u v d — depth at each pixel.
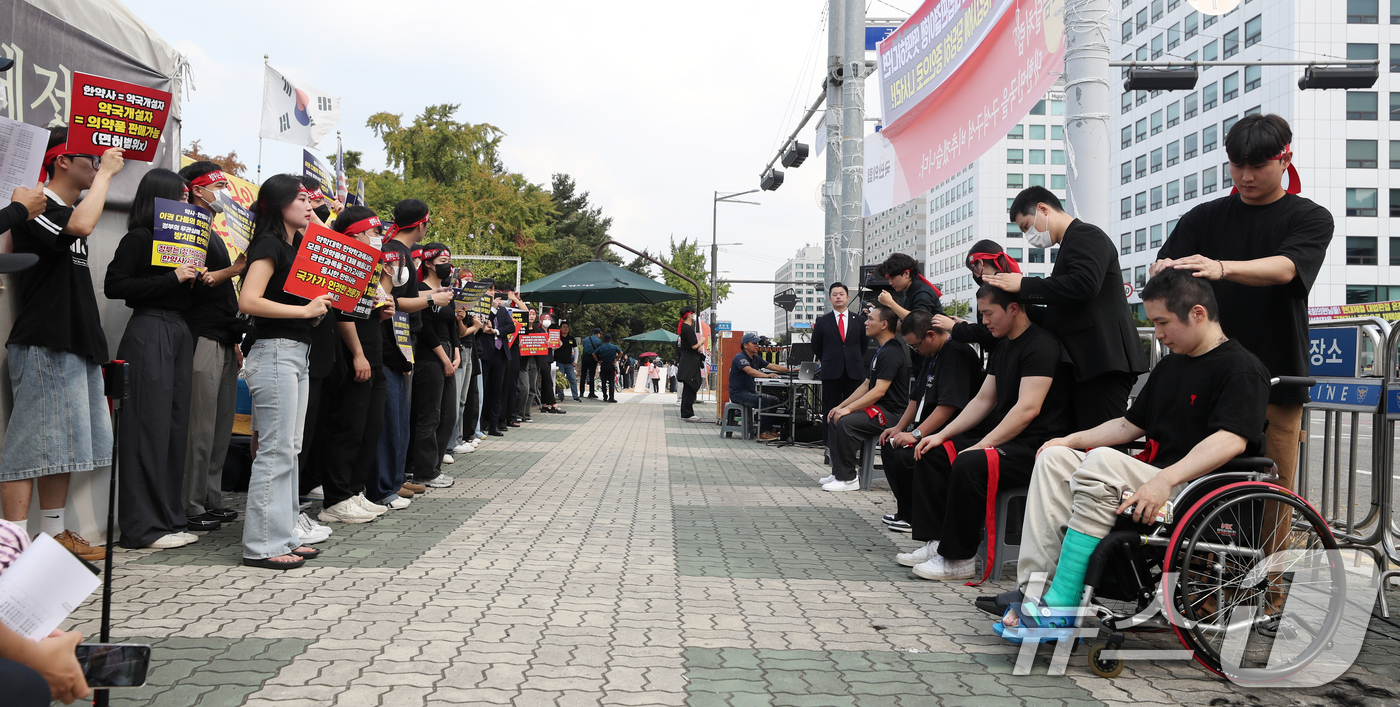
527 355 15.49
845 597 4.20
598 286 16.36
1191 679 3.13
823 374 9.59
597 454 10.70
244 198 7.18
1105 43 5.77
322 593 3.96
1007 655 3.37
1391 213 54.66
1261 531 3.11
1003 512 4.48
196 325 5.23
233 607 3.69
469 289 8.55
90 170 4.28
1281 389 3.75
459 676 2.95
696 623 3.69
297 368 4.50
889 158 11.05
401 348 6.22
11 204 3.53
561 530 5.73
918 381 6.18
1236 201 3.97
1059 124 96.94
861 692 2.92
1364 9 53.12
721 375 17.61
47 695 1.59
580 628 3.56
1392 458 4.27
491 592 4.08
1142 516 3.04
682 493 7.60
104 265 5.09
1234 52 57.81
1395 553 4.21
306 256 4.30
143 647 1.84
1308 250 3.60
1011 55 7.25
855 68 11.20
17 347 4.12
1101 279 4.25
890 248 147.38
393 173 46.34
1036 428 4.49
